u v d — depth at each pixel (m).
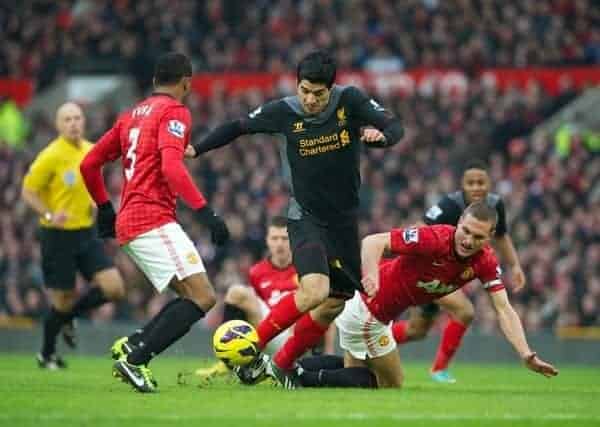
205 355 41.44
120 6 76.00
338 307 21.45
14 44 76.62
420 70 67.19
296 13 72.12
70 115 29.42
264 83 69.75
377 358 22.27
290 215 21.11
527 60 67.00
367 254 20.16
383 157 57.25
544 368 20.30
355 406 17.77
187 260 19.52
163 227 19.55
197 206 18.91
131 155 19.77
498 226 26.06
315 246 20.58
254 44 70.75
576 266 46.22
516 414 17.22
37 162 29.48
